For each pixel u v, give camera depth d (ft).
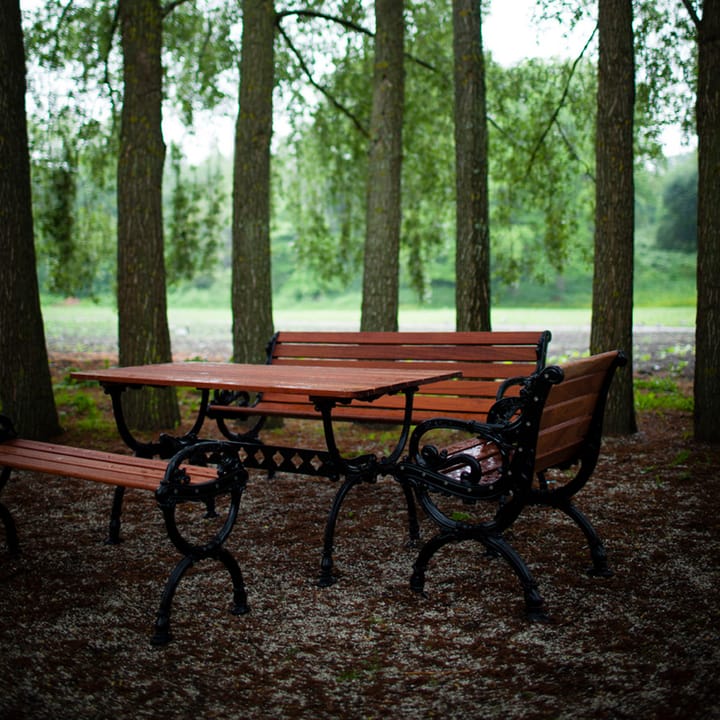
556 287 142.41
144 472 10.70
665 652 8.47
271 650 8.88
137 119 22.85
